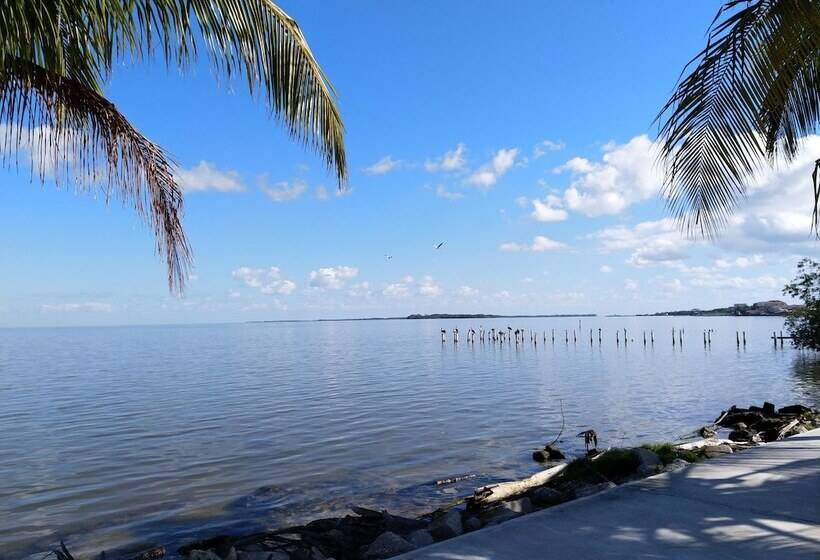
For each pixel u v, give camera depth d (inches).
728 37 209.0
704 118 221.6
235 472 507.8
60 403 1006.4
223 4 179.3
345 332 6643.7
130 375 1567.4
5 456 591.8
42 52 162.6
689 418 770.8
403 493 428.5
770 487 208.1
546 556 152.6
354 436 661.9
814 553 148.3
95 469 530.9
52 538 356.2
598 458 352.2
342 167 223.0
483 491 329.7
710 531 167.3
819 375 1337.4
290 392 1112.8
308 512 391.2
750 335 3831.2
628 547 157.2
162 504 420.5
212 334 7017.7
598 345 3041.3
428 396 1021.2
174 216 222.5
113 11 170.2
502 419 768.3
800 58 208.4
